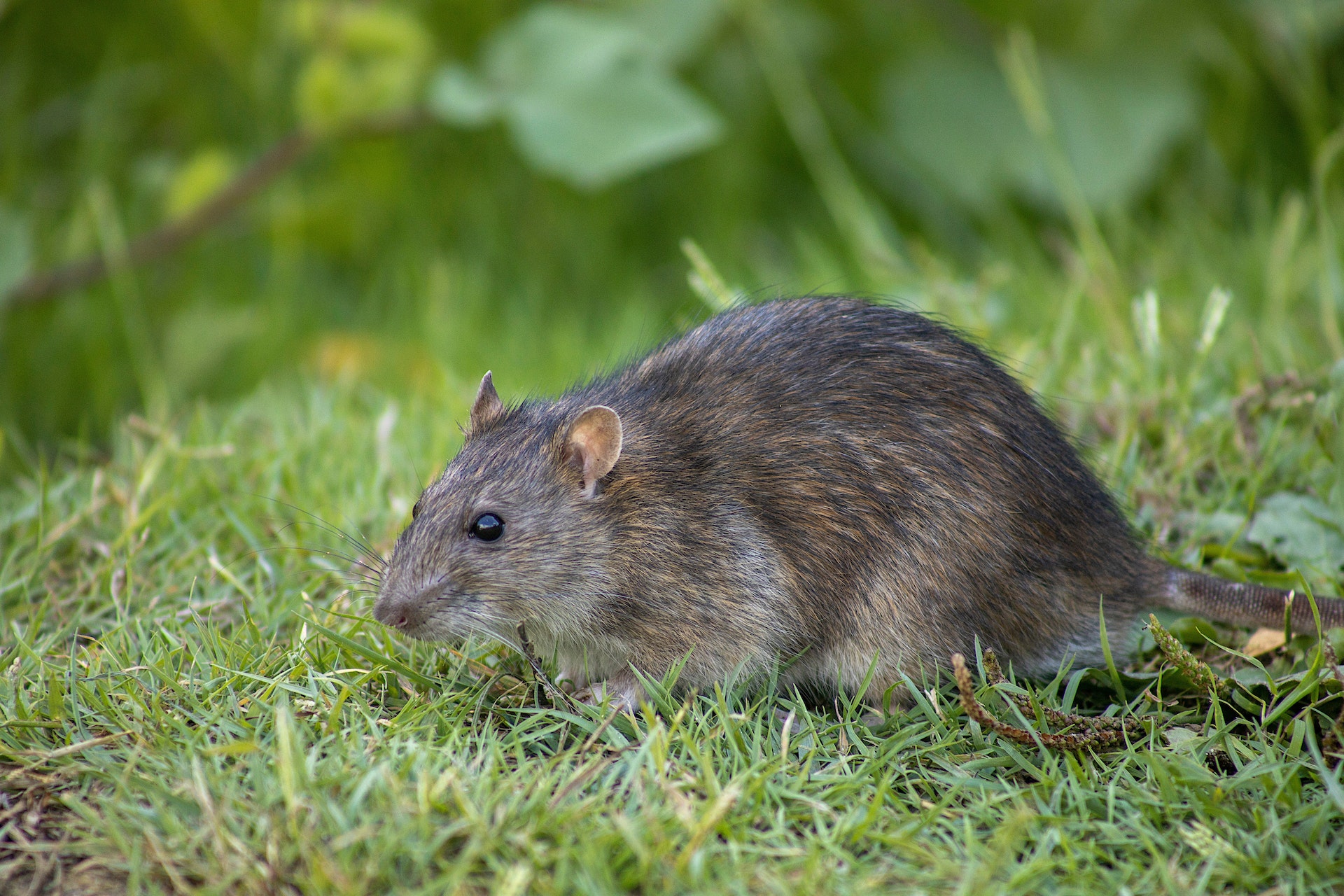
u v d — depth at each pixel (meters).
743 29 16.73
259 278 16.17
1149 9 15.45
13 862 5.82
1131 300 12.13
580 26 14.08
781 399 7.77
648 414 7.90
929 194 16.34
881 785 6.15
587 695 7.50
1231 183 15.68
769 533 7.55
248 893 5.50
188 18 16.02
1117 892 5.66
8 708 6.84
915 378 7.81
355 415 11.68
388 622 7.40
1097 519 7.96
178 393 13.91
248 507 9.39
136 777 6.12
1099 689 7.80
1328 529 8.48
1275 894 5.67
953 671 7.50
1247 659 7.27
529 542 7.52
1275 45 14.90
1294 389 9.43
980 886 5.50
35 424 13.70
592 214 16.72
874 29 16.52
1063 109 15.57
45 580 8.66
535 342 14.65
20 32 15.94
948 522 7.47
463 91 13.92
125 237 15.27
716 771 6.46
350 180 16.05
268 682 7.02
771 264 16.22
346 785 6.00
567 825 5.78
